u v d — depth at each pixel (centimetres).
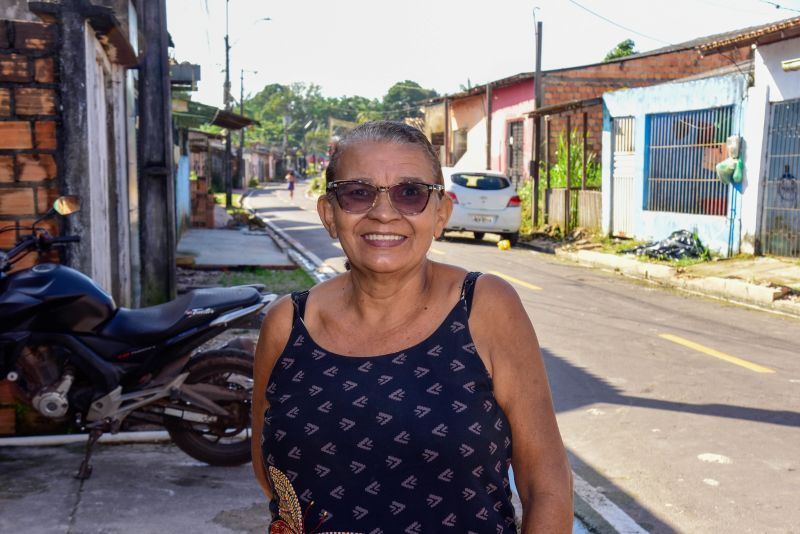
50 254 523
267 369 178
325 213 177
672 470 499
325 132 14525
